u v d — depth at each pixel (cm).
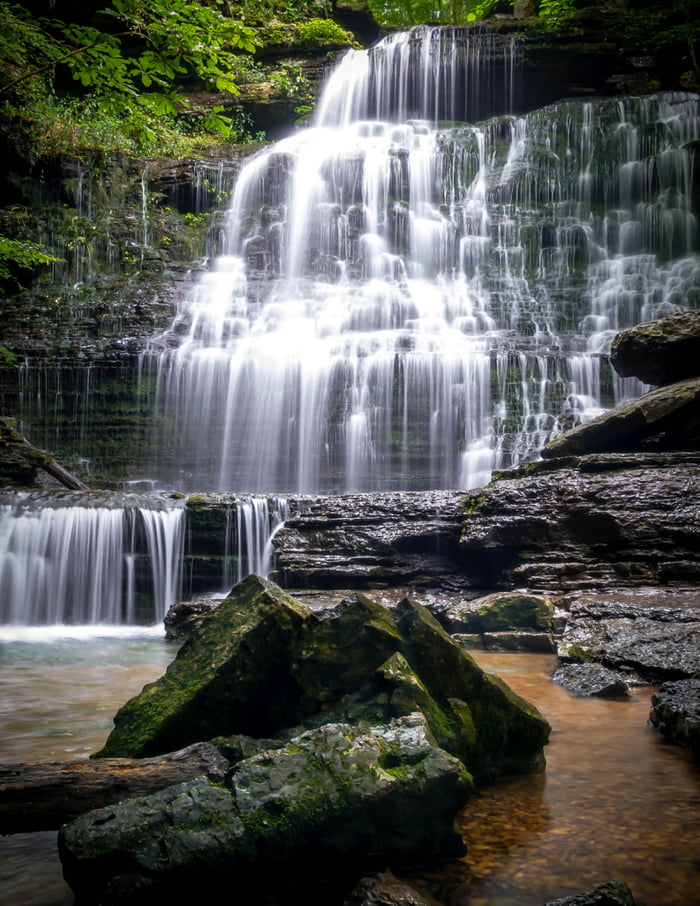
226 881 280
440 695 396
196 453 1778
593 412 1633
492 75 2588
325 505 1145
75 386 1836
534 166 2334
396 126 2536
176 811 289
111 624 1180
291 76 2759
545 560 964
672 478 980
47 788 325
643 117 2342
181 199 2403
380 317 2031
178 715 395
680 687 524
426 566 1056
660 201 2255
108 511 1194
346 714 381
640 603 800
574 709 546
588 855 311
